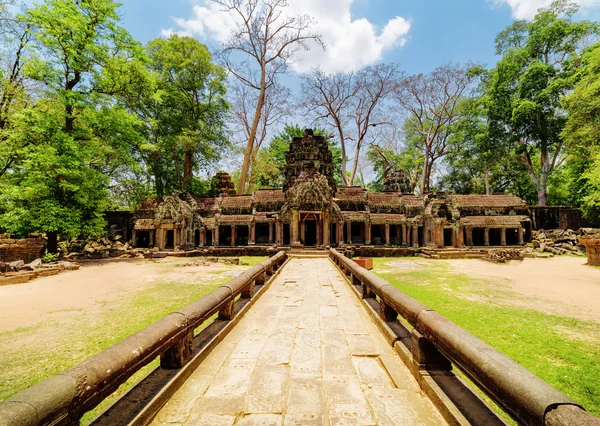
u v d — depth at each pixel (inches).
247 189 1775.3
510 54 1465.3
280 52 1381.6
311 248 911.0
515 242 1210.6
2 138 727.1
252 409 114.9
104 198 852.0
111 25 819.4
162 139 1216.2
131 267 703.7
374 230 1169.4
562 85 1226.0
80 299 378.6
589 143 1027.3
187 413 112.3
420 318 134.2
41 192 705.6
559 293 427.2
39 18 703.7
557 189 1517.0
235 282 233.5
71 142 726.5
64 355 210.5
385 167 2031.3
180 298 383.2
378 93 1593.3
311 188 967.0
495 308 346.0
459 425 95.3
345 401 120.3
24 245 683.4
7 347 224.2
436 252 968.9
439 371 131.9
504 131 1480.1
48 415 67.2
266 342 186.4
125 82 856.9
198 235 1136.2
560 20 1327.5
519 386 73.9
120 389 163.3
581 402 160.2
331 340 189.5
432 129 1855.3
